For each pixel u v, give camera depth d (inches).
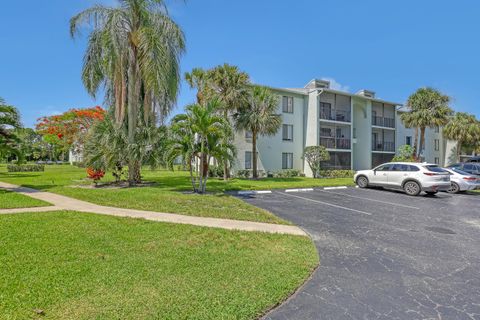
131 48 626.5
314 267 194.4
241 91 821.9
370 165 1221.1
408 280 177.9
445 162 1585.9
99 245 221.3
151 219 317.7
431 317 136.6
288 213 377.4
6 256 193.6
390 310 142.4
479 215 388.5
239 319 129.3
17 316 124.1
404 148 1204.5
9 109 552.7
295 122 1104.8
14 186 628.4
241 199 482.0
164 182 730.8
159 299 142.3
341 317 135.3
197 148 530.3
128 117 629.6
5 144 569.0
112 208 379.9
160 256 201.6
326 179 932.6
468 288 167.9
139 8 617.6
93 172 629.6
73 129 1626.5
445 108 1138.7
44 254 199.0
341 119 1181.7
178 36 635.5
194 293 149.9
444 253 229.5
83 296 142.9
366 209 415.8
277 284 163.8
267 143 1040.8
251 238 253.4
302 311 140.2
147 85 594.9
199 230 274.1
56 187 609.3
